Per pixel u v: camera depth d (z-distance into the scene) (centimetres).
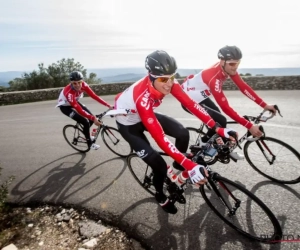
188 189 312
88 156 458
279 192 285
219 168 354
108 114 262
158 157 246
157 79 206
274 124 502
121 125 271
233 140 227
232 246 221
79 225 271
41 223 281
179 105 791
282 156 318
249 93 316
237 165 355
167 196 289
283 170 318
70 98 404
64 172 400
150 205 292
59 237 255
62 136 596
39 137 606
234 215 251
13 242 252
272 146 316
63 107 460
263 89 913
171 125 278
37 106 1061
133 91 234
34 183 372
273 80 889
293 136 434
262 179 315
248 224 239
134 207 291
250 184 308
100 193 328
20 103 1196
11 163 459
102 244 241
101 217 280
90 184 353
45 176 392
